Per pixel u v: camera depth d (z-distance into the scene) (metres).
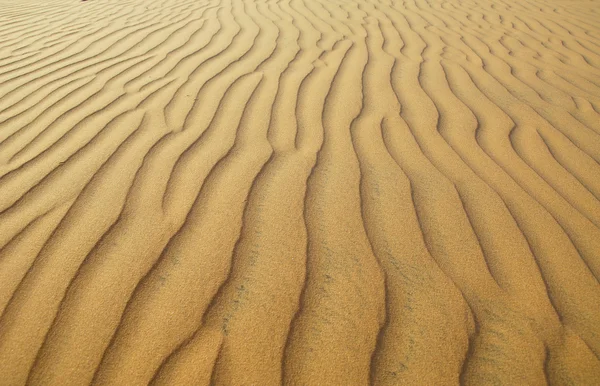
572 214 1.88
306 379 1.24
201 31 4.34
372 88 3.06
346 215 1.84
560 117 2.74
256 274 1.56
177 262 1.60
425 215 1.85
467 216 1.86
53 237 1.70
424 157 2.27
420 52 3.85
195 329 1.37
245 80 3.15
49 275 1.54
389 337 1.36
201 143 2.35
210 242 1.69
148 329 1.37
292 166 2.15
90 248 1.65
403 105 2.82
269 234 1.73
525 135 2.52
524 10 5.54
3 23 4.76
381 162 2.21
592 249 1.70
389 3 5.54
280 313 1.43
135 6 5.39
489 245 1.71
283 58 3.59
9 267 1.56
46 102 2.86
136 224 1.77
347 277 1.56
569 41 4.43
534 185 2.07
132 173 2.09
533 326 1.40
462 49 4.00
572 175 2.16
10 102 2.88
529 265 1.62
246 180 2.04
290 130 2.49
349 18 4.83
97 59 3.65
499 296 1.50
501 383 1.25
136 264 1.59
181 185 2.01
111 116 2.65
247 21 4.65
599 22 5.14
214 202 1.90
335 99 2.88
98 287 1.50
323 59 3.58
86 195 1.94
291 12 5.00
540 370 1.28
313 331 1.37
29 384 1.23
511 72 3.49
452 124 2.61
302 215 1.83
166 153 2.25
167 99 2.87
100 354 1.30
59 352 1.30
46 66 3.52
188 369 1.26
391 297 1.49
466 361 1.30
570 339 1.36
